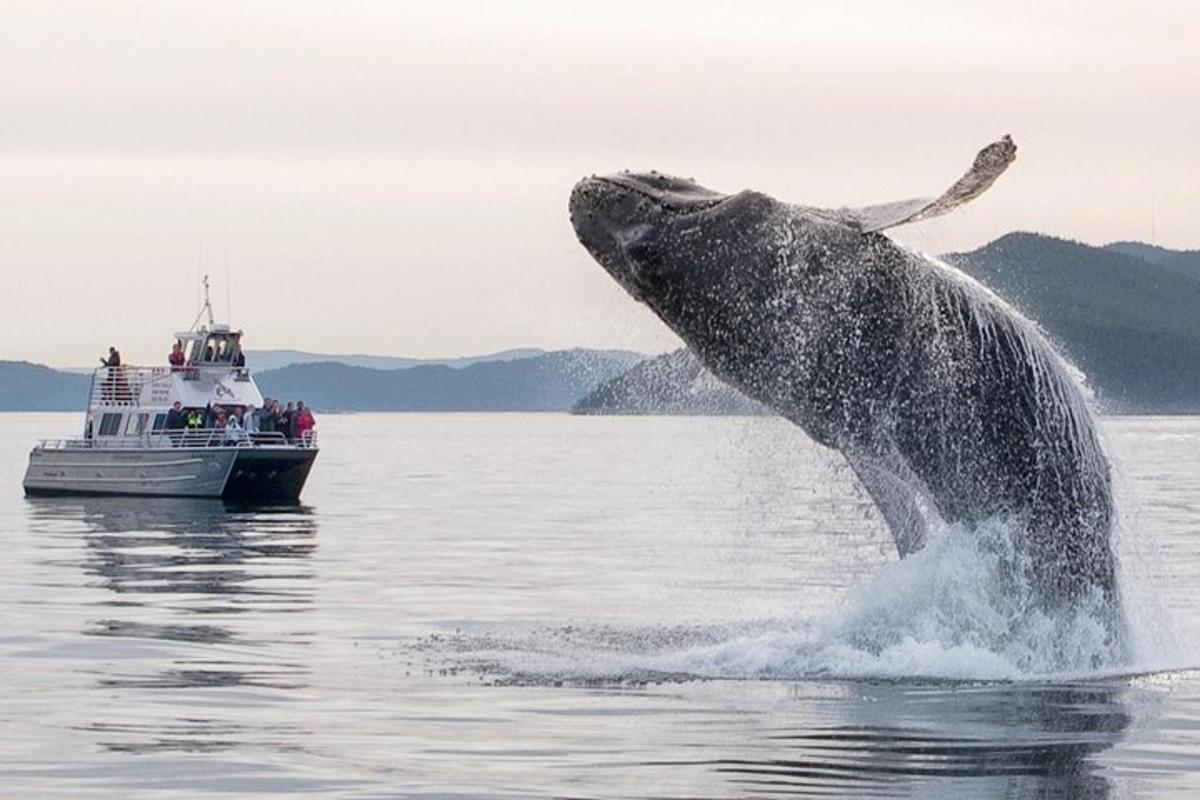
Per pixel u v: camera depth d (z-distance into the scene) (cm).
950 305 4803
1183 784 3606
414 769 3828
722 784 3650
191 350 16688
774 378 4909
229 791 3656
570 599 7131
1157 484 16175
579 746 4025
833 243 4778
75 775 3803
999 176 4188
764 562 8538
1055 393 4838
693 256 4831
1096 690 4581
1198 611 6112
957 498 4947
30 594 7381
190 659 5438
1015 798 3506
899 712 4328
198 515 13400
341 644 5772
